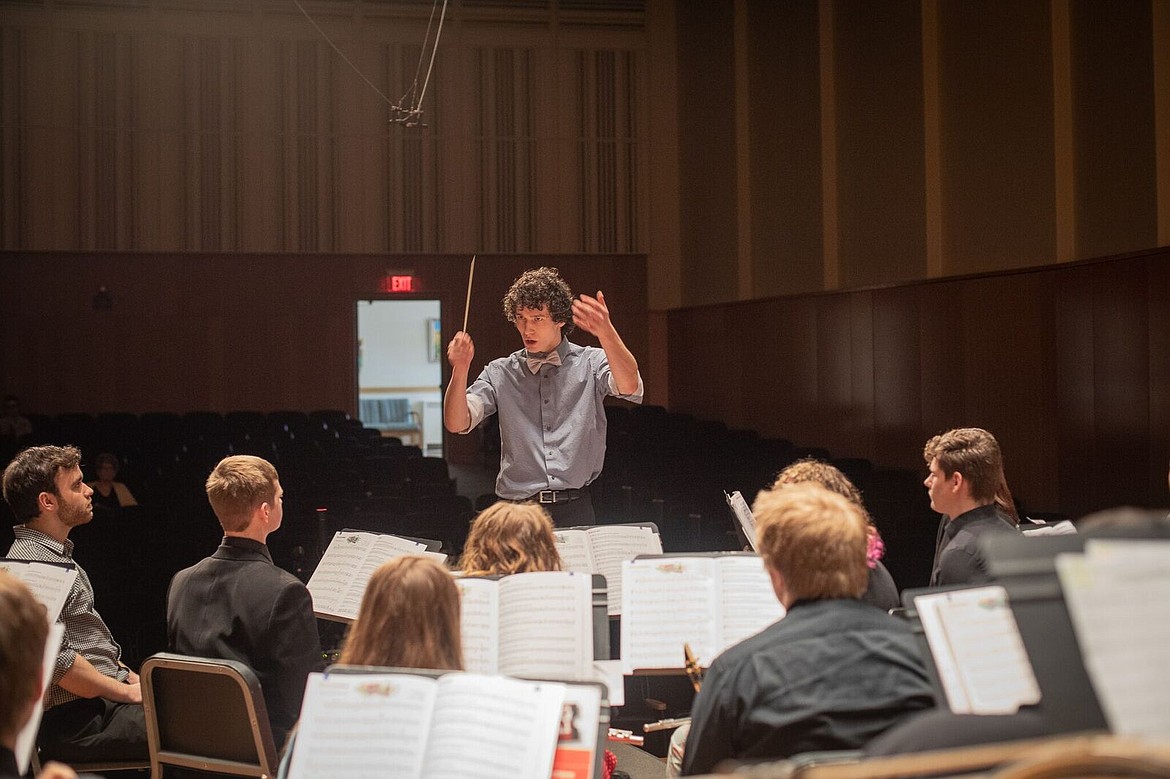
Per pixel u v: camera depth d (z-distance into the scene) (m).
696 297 14.18
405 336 19.28
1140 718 1.16
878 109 10.74
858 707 2.01
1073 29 8.37
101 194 13.35
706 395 13.78
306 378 14.03
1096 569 1.25
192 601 3.03
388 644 2.21
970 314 9.15
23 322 13.34
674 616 2.84
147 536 6.77
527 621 2.65
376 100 13.91
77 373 13.50
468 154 14.14
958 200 9.79
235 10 13.55
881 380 10.36
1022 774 1.12
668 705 4.03
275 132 13.70
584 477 3.84
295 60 13.73
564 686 2.04
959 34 9.64
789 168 12.20
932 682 2.10
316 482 9.22
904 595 2.29
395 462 10.01
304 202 13.82
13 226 13.17
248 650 2.96
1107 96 8.05
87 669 3.13
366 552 3.56
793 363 11.84
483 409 3.80
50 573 3.16
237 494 3.05
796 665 2.06
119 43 13.32
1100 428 7.68
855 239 11.21
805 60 11.80
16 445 10.38
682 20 14.28
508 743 1.97
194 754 2.81
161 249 13.52
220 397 13.85
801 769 1.32
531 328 3.78
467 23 14.10
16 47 13.09
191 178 13.55
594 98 14.41
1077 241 8.44
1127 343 7.37
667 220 14.60
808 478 3.21
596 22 14.38
